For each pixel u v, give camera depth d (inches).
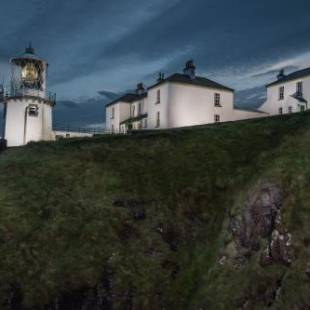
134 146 1331.2
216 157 1214.3
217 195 1088.2
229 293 767.7
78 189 1117.1
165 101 2091.5
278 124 1336.1
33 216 1002.7
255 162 1098.1
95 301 836.0
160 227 1012.5
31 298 813.9
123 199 1079.0
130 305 839.7
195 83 2148.1
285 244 742.5
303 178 832.9
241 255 837.2
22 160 1326.3
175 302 856.9
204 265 902.4
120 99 2704.2
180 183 1129.4
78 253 909.2
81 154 1302.9
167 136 1382.9
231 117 2251.5
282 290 682.8
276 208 837.2
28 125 2119.8
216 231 976.3
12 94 2146.9
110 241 954.1
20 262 872.3
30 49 2219.5
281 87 2450.8
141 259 928.3
